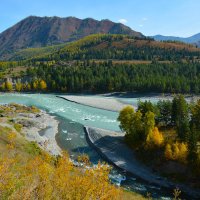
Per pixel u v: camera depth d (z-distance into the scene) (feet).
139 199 125.29
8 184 40.93
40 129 306.96
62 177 45.16
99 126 327.67
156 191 174.19
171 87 556.92
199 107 239.30
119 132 289.53
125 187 173.99
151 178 189.98
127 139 245.86
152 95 558.97
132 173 197.06
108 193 42.93
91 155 232.53
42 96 616.39
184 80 566.77
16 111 373.20
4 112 355.56
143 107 269.44
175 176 187.32
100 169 45.27
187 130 209.56
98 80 641.40
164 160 200.23
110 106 456.86
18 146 152.05
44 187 43.42
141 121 240.12
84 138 278.26
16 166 51.24
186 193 173.88
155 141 215.72
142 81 590.96
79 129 311.47
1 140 156.76
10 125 281.33
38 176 46.44
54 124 333.21
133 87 591.37
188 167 187.42
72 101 517.55
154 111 264.93
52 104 492.13
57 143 261.44
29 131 286.66
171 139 220.23
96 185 42.86
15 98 582.76
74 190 42.55
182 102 257.34
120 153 230.27
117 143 249.14
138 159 217.77
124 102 498.28
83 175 45.32
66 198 42.06
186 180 182.50
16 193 40.57
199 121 233.55
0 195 39.37
